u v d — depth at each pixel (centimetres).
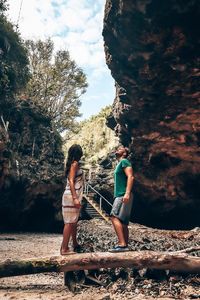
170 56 1582
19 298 387
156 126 2056
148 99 1906
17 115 2341
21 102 2483
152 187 2322
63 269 415
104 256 420
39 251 904
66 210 456
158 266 420
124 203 444
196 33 1430
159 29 1463
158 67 1670
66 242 449
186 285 414
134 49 1644
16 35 2391
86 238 743
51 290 438
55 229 2191
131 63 1734
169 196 2314
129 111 2089
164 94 1830
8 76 2211
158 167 2266
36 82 3081
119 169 464
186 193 2272
